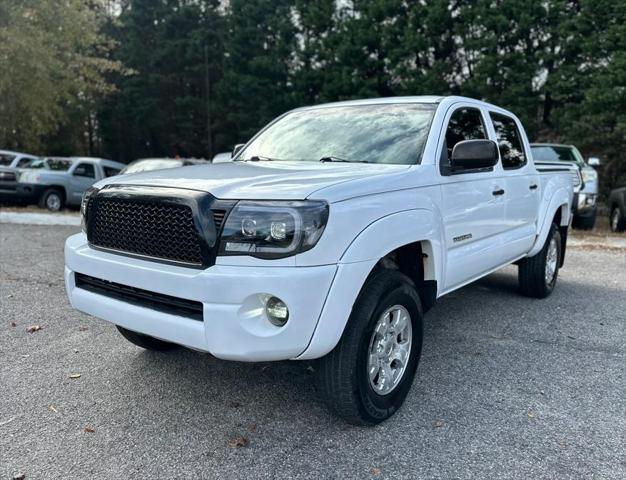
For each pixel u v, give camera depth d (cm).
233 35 3028
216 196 271
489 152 363
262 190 272
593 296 615
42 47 1822
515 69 2048
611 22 1748
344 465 272
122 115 3306
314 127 439
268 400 342
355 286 276
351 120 429
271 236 258
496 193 443
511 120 525
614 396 352
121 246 305
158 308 284
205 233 265
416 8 2273
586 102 1733
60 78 2075
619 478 262
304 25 2862
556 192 582
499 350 434
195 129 3384
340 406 295
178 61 3281
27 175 1516
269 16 2925
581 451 286
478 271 437
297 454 282
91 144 3644
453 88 2353
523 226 523
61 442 292
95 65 2258
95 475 263
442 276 366
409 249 349
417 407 334
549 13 2025
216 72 3325
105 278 304
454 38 2262
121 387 358
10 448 285
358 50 2389
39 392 349
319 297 263
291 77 2844
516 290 639
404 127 396
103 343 437
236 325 258
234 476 264
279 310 263
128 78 3206
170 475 264
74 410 327
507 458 279
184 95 3409
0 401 337
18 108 1967
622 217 1196
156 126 3331
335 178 297
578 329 489
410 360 331
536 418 321
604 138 1703
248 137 2922
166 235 280
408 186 329
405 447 289
